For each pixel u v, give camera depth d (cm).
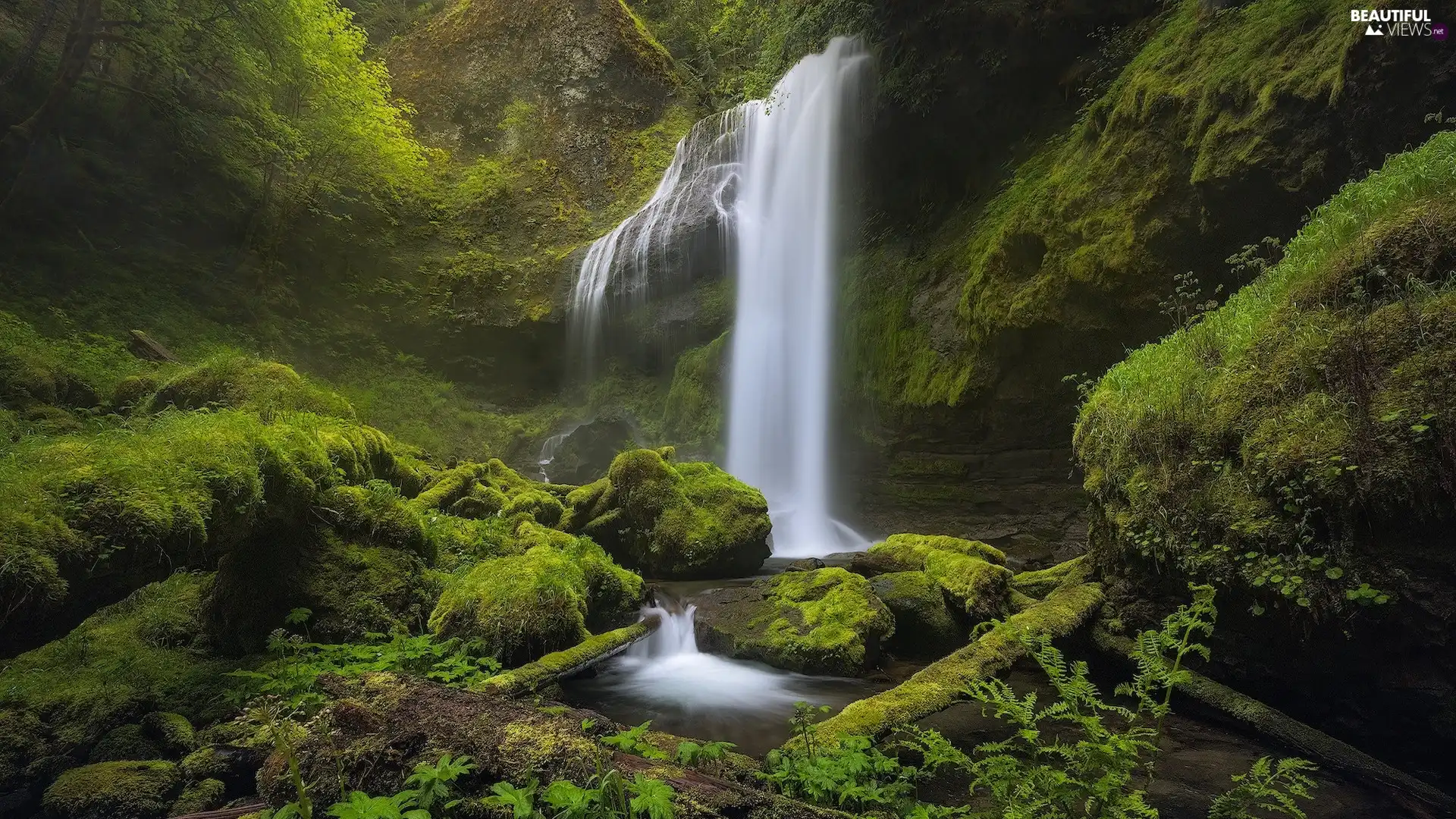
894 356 1265
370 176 1978
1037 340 1038
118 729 427
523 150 2316
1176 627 300
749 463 1536
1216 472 468
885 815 304
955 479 1174
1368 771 378
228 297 1588
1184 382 519
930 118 1332
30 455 395
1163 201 890
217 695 460
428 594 616
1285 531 414
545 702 471
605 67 2395
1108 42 1085
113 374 1019
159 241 1552
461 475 934
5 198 1312
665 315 1809
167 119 1619
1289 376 443
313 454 572
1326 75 721
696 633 686
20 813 380
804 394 1484
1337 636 402
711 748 311
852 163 1515
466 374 1942
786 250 1622
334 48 1700
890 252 1434
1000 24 1177
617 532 959
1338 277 452
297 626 538
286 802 303
